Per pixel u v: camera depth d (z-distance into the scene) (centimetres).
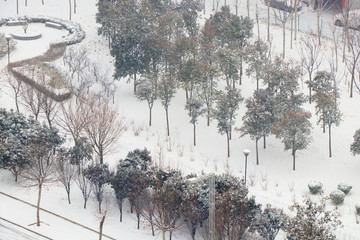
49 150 16812
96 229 15588
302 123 17912
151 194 16138
